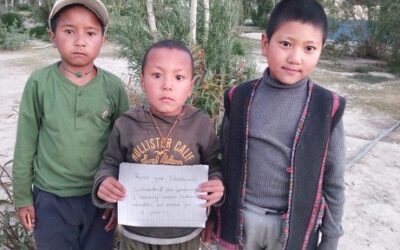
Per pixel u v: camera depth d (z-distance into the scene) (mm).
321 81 8812
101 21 1728
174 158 1611
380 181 4031
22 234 2283
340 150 1534
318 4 1495
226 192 1642
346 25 12305
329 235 1608
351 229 3176
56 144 1713
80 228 1856
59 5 1646
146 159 1608
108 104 1779
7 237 2303
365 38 12242
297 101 1525
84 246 1881
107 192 1551
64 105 1704
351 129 5633
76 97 1710
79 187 1766
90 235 1872
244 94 1610
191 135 1635
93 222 1854
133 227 1667
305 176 1505
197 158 1659
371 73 10055
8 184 2516
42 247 1792
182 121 1632
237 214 1609
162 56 1544
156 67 1543
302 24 1435
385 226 3244
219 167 1719
